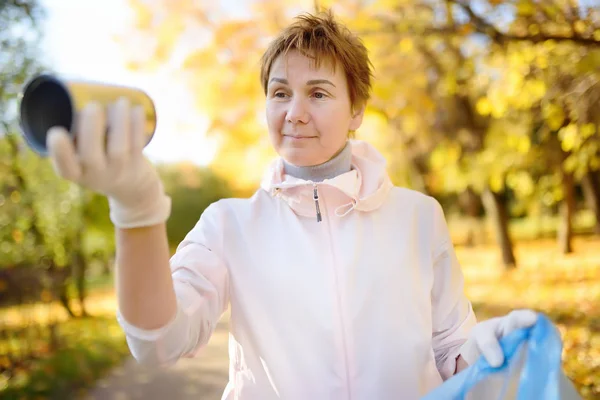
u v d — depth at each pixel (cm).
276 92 170
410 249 173
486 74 770
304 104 165
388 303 165
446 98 1261
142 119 100
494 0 568
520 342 135
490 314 990
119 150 97
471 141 1359
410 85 818
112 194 106
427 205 183
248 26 655
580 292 1077
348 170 179
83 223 1076
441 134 1353
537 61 651
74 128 95
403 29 646
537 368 131
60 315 1190
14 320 763
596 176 2156
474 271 1666
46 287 812
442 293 178
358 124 184
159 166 2723
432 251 178
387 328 164
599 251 1769
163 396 622
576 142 779
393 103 822
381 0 700
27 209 787
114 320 1177
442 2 634
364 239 170
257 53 663
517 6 553
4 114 732
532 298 1091
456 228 3008
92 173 97
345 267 165
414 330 166
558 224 2825
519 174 1502
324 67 166
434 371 167
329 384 159
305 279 164
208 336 154
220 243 169
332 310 162
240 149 724
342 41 171
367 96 181
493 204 1611
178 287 146
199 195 2733
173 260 162
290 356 161
